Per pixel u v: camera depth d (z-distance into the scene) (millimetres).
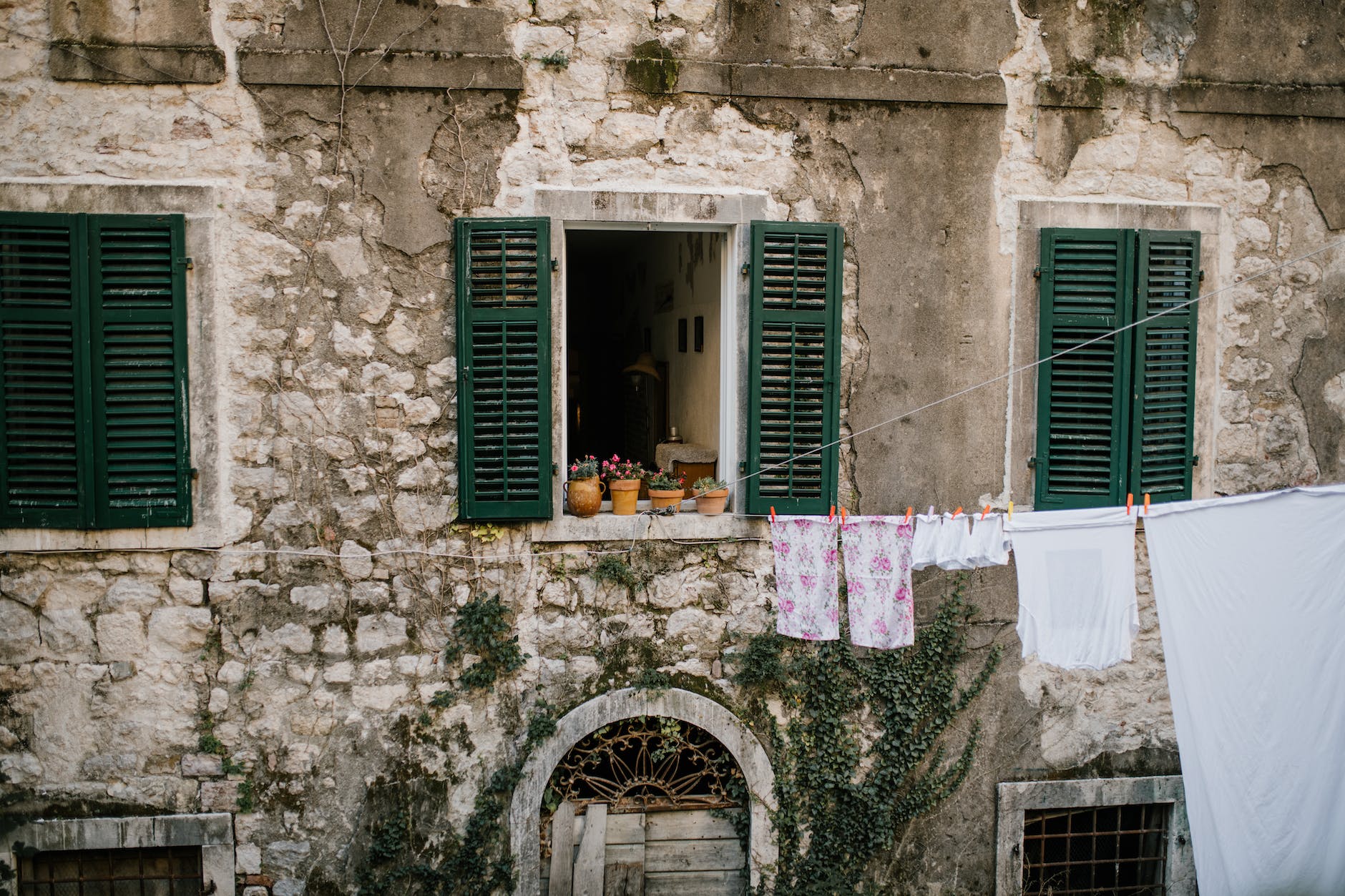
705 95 5469
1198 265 5840
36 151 5039
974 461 5797
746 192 5531
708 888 5852
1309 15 5887
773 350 5586
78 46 5027
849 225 5625
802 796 5805
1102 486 5844
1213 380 5938
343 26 5188
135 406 5148
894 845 5902
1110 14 5715
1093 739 6012
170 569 5266
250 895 5410
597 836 5699
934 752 5902
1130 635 5137
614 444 12211
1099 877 6316
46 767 5254
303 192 5227
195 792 5348
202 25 5094
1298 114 5902
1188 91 5793
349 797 5449
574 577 5551
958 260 5703
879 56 5566
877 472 5746
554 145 5371
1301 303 6004
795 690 5742
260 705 5363
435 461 5422
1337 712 5160
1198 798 5129
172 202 5105
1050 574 5090
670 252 8797
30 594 5180
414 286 5340
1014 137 5695
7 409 5078
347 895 5469
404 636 5445
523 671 5543
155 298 5141
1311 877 5227
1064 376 5805
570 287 13141
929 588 5844
